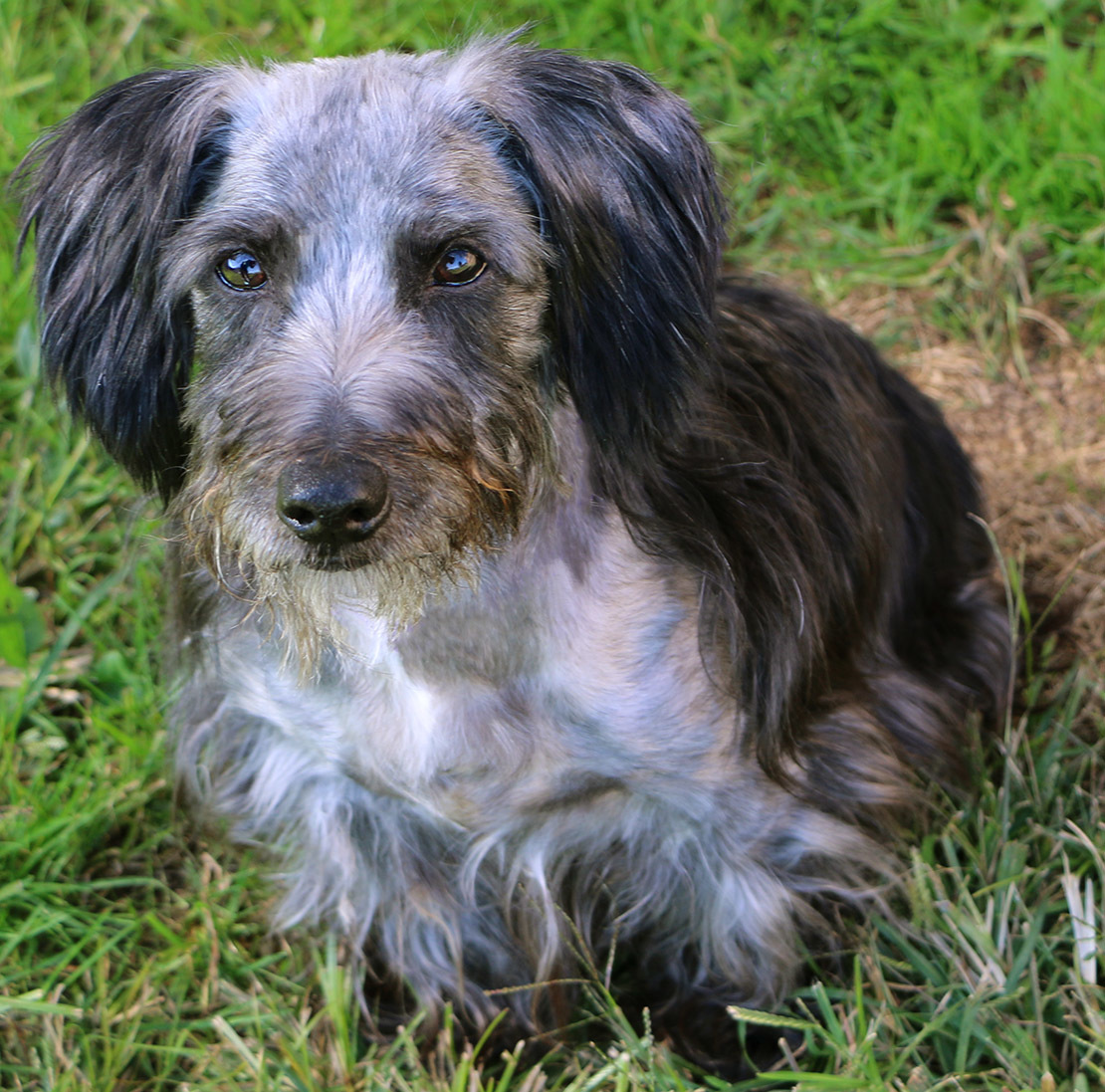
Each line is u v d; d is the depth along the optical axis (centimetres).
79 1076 288
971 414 429
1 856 321
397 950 329
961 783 338
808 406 306
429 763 271
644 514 259
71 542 394
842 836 302
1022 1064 269
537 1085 281
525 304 238
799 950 310
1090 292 433
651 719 264
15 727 349
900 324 448
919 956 293
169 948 321
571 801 279
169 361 250
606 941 328
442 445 226
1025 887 305
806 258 456
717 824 287
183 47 496
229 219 232
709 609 266
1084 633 378
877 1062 281
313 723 277
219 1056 295
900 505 337
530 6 495
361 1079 295
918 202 462
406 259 229
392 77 239
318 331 228
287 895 330
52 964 310
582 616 256
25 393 411
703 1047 313
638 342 246
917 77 471
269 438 223
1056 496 409
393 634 250
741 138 470
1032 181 445
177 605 295
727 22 485
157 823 349
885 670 333
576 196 237
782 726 284
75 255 256
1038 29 489
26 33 498
